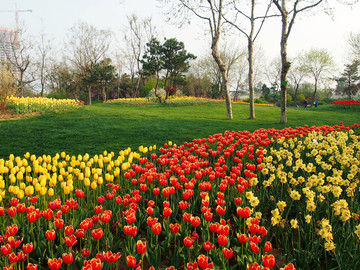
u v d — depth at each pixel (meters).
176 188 4.46
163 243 3.36
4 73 18.19
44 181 4.05
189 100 36.38
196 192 4.71
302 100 59.03
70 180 4.25
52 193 3.97
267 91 86.81
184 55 45.97
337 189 3.69
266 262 2.31
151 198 4.55
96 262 2.28
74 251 3.38
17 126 12.52
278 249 3.61
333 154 6.24
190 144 7.54
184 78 53.03
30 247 2.69
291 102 62.41
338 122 18.77
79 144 9.78
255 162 6.86
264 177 5.28
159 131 12.84
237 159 5.66
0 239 2.94
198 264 2.37
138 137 11.33
